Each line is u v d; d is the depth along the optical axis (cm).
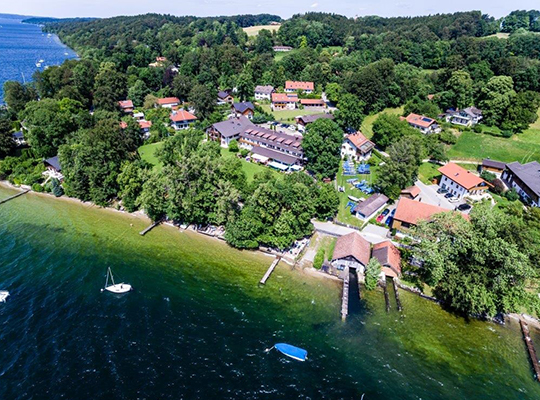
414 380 4962
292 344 5409
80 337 5334
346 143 11631
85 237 7956
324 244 7800
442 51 18400
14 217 8744
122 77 17400
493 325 5984
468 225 6338
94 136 9719
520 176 9412
